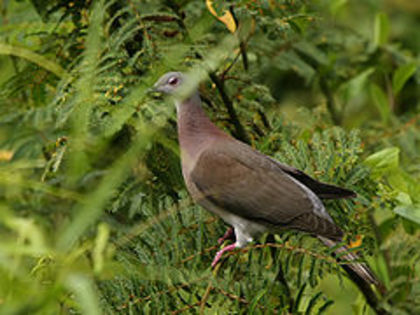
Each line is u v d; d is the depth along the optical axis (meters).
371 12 12.59
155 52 6.63
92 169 6.32
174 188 7.52
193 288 6.06
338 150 7.26
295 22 8.25
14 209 6.63
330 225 6.90
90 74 3.22
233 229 7.73
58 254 3.24
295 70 10.26
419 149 10.30
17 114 7.89
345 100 10.30
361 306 7.67
